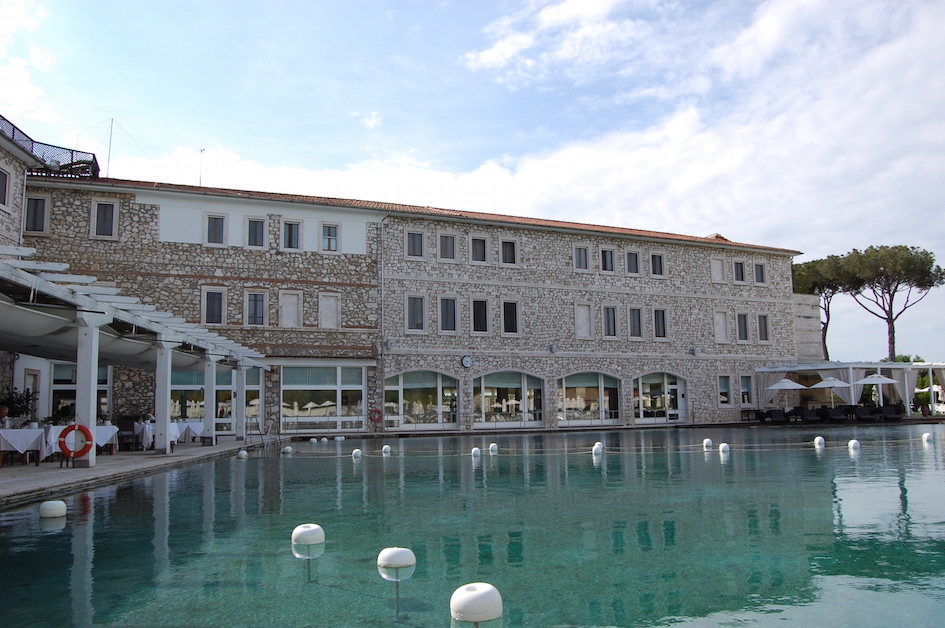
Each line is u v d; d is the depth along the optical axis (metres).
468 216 32.12
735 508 8.20
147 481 11.88
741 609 4.45
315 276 29.27
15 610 4.50
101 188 26.03
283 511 8.40
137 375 26.30
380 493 10.05
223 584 5.10
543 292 34.00
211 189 28.02
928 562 5.56
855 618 4.25
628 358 35.84
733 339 39.12
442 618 4.30
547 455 17.39
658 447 19.83
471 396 31.83
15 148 19.72
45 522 7.70
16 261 10.39
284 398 28.48
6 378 20.94
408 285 30.95
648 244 37.16
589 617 4.32
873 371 38.03
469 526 7.27
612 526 7.17
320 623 4.23
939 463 13.46
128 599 4.74
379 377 29.97
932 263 42.97
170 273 26.92
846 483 10.43
